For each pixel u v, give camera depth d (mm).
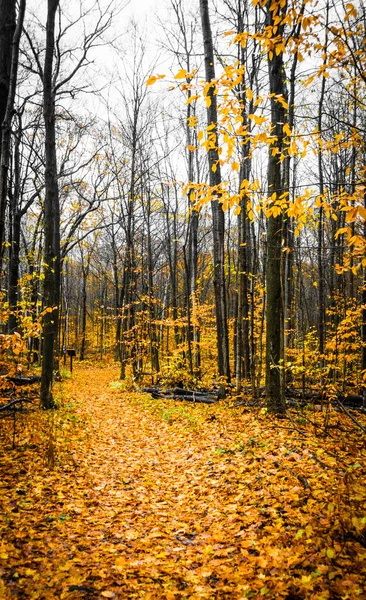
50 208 10438
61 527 4547
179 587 3445
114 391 16766
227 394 12469
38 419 9141
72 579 3451
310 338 13109
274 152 4461
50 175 10383
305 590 2939
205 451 7488
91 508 5215
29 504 5047
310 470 5465
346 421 8812
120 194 21500
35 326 7352
